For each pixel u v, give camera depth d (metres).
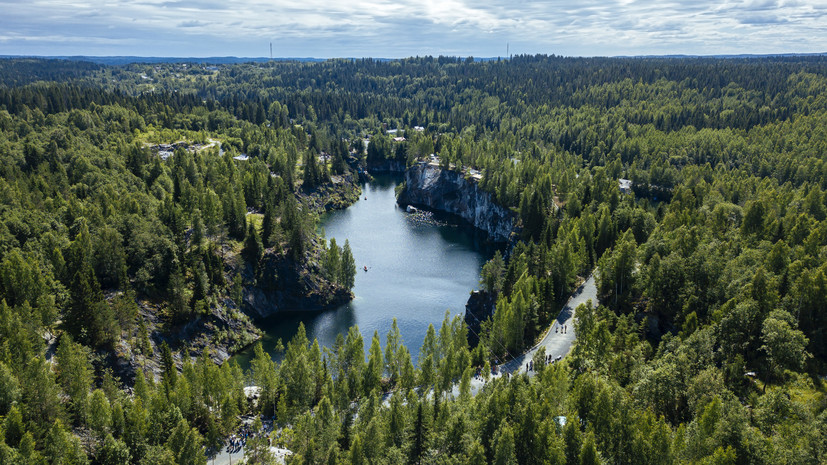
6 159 193.25
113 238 135.12
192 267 146.12
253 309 158.12
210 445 89.44
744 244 132.25
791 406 71.81
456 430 77.31
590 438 67.00
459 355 105.56
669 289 114.56
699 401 73.75
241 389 103.12
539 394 83.50
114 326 115.00
